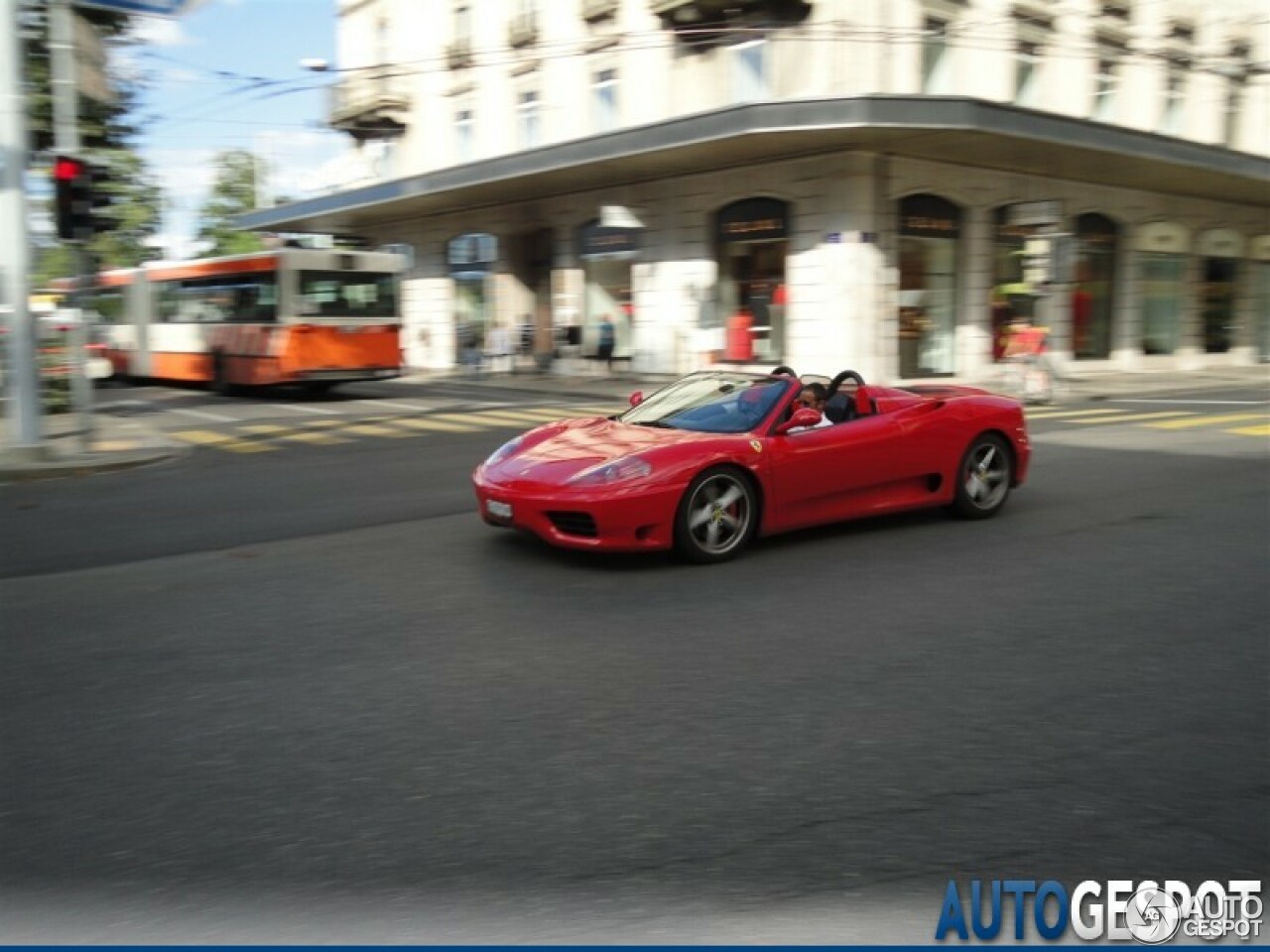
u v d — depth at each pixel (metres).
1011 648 4.98
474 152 31.17
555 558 6.86
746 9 22.41
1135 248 28.41
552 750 3.81
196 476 11.05
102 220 12.69
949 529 7.75
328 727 4.04
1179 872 3.01
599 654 4.89
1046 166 23.91
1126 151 22.36
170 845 3.14
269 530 8.02
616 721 4.09
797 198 22.30
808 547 7.14
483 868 3.00
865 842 3.15
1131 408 17.98
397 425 16.00
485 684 4.50
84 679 4.59
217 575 6.52
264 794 3.47
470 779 3.57
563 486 6.35
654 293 25.72
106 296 26.70
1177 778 3.58
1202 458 11.30
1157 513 8.30
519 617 5.52
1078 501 8.86
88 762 3.73
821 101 19.09
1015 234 24.73
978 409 7.99
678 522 6.46
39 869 3.01
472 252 31.61
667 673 4.63
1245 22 29.52
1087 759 3.73
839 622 5.41
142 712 4.20
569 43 27.20
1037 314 25.30
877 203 21.66
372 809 3.36
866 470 7.29
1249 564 6.59
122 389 25.45
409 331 34.75
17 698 4.37
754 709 4.20
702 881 2.94
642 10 24.78
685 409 7.42
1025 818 3.30
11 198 11.74
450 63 31.23
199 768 3.68
